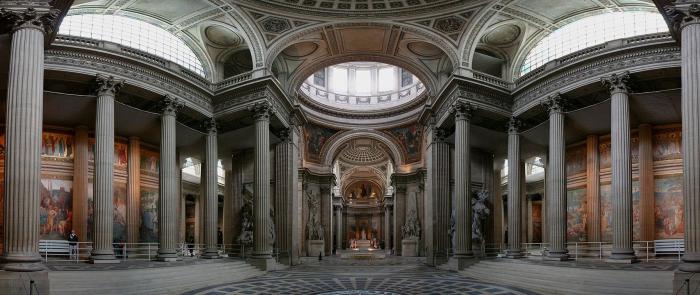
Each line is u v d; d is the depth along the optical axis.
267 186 33.47
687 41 15.46
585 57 27.88
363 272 32.06
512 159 33.62
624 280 18.89
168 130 30.78
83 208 31.39
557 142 29.53
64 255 29.73
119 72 28.41
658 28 29.05
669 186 30.02
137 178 35.09
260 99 34.00
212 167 34.81
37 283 14.91
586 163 35.06
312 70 40.91
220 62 37.44
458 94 33.09
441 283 24.61
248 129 37.41
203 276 24.62
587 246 34.12
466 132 32.91
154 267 23.69
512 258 32.09
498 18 32.78
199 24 33.94
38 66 16.12
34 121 15.88
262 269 32.09
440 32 34.56
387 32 36.09
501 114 33.72
